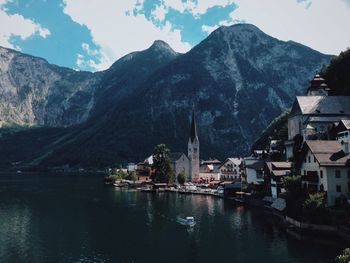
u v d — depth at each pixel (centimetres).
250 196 15038
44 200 16062
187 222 10531
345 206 9069
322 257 7175
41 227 10388
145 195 18475
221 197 17288
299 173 11631
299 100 15662
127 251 8000
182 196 18000
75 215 12250
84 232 9769
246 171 18062
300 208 9525
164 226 10462
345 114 14838
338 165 9506
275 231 9525
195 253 7788
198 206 14225
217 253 7762
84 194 18725
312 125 14600
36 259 7512
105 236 9325
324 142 10431
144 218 11681
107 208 13775
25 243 8700
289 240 8544
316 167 10119
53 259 7512
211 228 10069
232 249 8006
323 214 8712
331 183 9519
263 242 8456
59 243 8694
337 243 8056
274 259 7225
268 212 12481
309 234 8706
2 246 8431
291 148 15475
